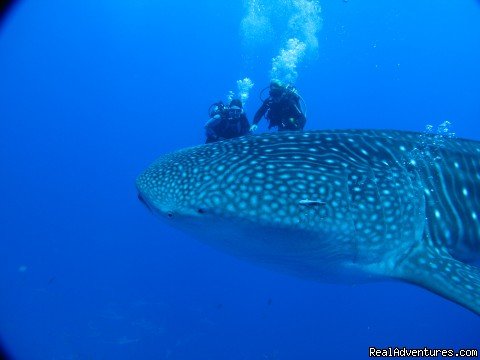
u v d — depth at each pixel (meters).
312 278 4.05
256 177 3.32
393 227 3.45
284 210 3.12
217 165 3.53
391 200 3.52
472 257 3.93
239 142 4.02
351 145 3.94
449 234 3.75
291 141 3.95
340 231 3.22
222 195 3.20
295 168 3.43
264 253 3.39
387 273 3.43
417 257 3.44
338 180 3.41
